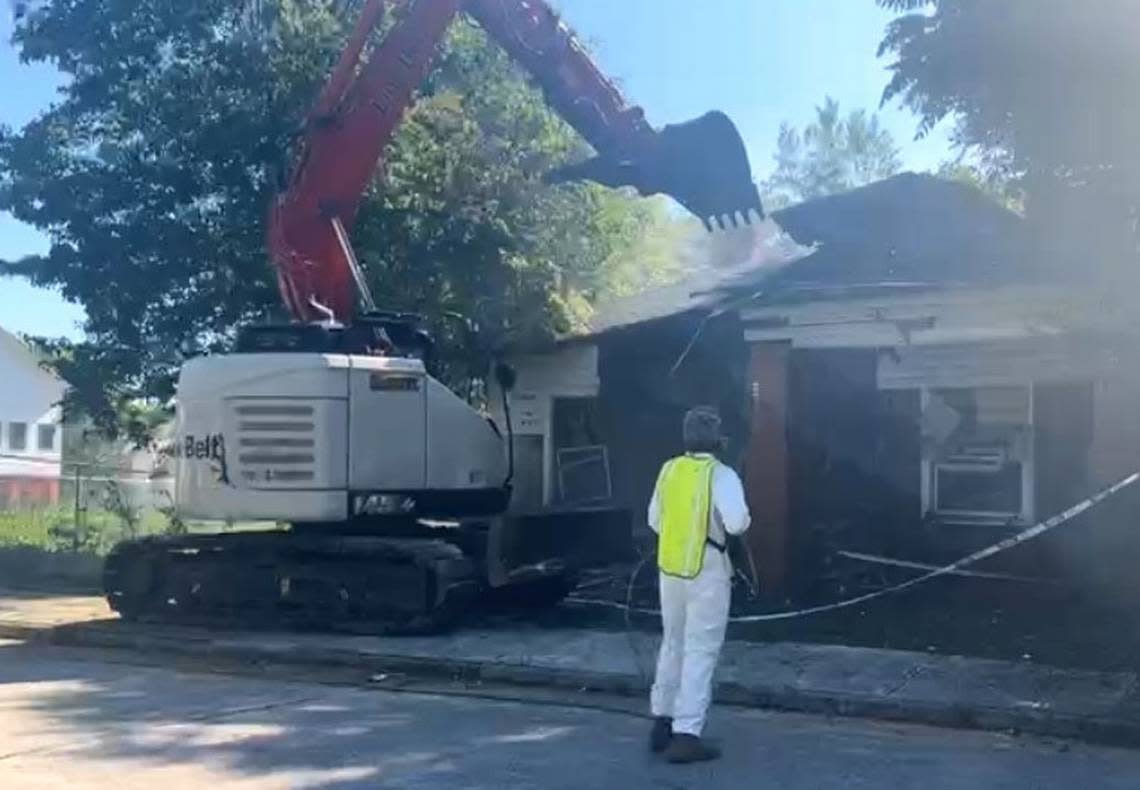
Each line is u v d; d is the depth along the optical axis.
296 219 14.54
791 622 13.35
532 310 18.52
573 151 18.91
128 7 19.11
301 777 8.03
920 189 16.69
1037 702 9.56
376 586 13.62
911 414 15.43
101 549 20.89
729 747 8.80
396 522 14.52
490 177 18.39
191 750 8.78
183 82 18.94
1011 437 14.87
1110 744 8.93
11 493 40.00
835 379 15.69
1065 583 14.30
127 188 19.19
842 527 15.54
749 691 10.26
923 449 15.31
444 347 18.44
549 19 14.73
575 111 14.50
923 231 16.27
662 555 8.49
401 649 12.52
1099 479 13.81
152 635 13.93
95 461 23.53
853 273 15.94
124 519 21.80
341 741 9.05
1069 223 11.81
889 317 14.98
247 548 14.30
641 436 18.70
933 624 13.15
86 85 19.42
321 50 18.62
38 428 54.44
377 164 15.27
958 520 15.12
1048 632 12.55
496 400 19.89
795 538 15.35
